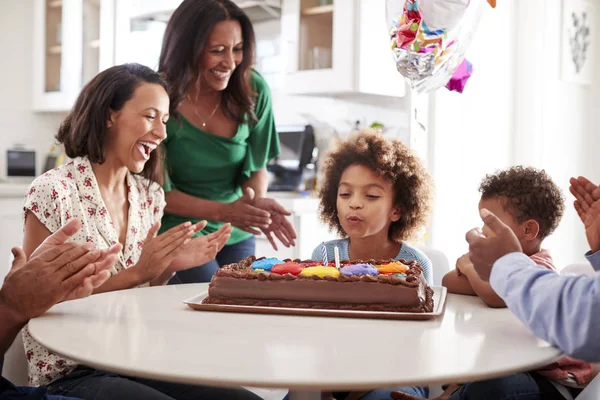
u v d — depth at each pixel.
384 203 1.63
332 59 3.35
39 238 1.47
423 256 1.69
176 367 0.83
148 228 1.70
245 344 0.94
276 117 4.05
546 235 1.50
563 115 3.75
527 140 3.60
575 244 3.88
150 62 3.97
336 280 1.17
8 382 1.04
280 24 3.93
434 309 1.18
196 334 1.00
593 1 3.95
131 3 3.95
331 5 3.34
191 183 2.20
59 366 1.38
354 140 1.74
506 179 1.49
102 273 1.14
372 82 3.31
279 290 1.18
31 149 4.65
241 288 1.20
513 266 0.96
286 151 3.82
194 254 1.49
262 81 2.28
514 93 3.64
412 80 1.89
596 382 1.11
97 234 1.53
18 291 1.09
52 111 4.56
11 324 1.10
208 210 2.09
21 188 3.79
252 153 2.30
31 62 4.64
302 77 3.50
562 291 0.86
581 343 0.83
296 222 3.15
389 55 3.39
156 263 1.44
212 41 2.00
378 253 1.69
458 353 0.90
